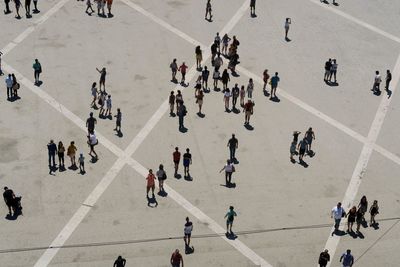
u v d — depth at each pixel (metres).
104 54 37.22
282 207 27.22
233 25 41.06
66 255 24.25
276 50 38.78
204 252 24.77
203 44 38.81
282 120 32.69
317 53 38.78
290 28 41.16
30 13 40.81
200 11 42.50
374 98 35.06
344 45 39.84
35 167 28.47
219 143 30.78
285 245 25.34
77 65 36.00
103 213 26.30
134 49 37.91
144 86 34.62
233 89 32.53
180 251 24.73
